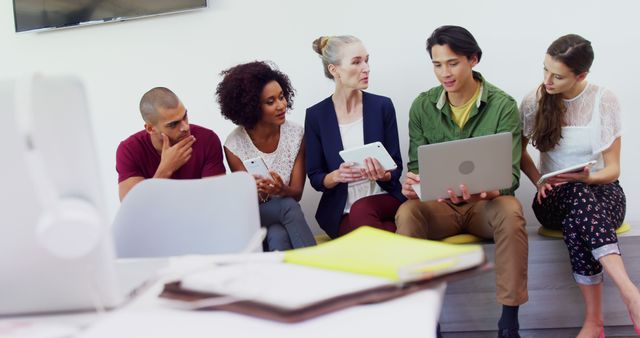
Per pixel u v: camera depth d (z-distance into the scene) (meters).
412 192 2.36
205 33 3.17
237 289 0.82
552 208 2.37
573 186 2.29
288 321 0.74
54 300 0.86
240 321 0.77
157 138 2.56
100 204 0.82
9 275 0.84
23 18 3.32
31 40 3.37
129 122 3.31
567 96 2.45
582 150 2.45
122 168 2.57
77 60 3.34
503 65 2.91
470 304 2.48
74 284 0.85
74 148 0.80
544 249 2.46
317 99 3.11
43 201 0.79
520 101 2.91
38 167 0.77
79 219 0.78
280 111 2.62
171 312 0.83
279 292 0.79
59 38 3.34
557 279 2.46
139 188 1.61
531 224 2.96
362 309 0.78
